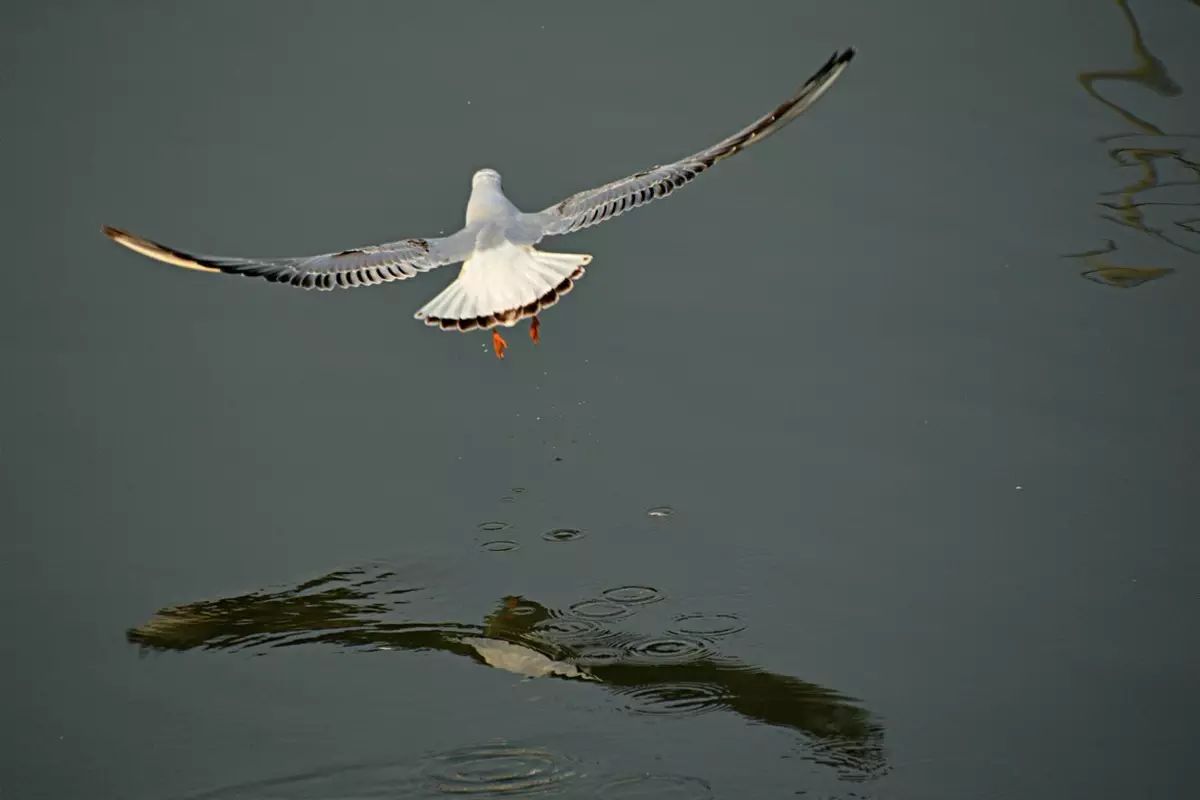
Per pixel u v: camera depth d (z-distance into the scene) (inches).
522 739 419.5
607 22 770.2
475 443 544.7
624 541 500.7
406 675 443.8
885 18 775.7
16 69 716.7
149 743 416.5
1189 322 593.6
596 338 593.6
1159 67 742.5
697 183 671.8
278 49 744.3
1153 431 542.0
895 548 496.7
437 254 421.4
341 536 501.0
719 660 452.4
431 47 749.3
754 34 762.2
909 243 638.5
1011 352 582.2
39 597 470.0
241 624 462.9
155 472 523.8
